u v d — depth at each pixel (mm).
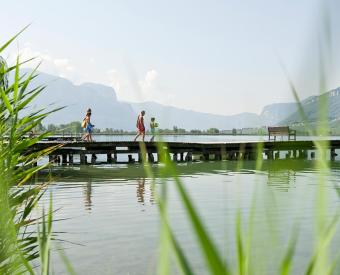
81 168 21594
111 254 6215
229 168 20828
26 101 2273
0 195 1236
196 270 5277
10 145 2205
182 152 27234
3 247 1341
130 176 17578
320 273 352
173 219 8070
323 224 363
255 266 391
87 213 9219
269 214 409
